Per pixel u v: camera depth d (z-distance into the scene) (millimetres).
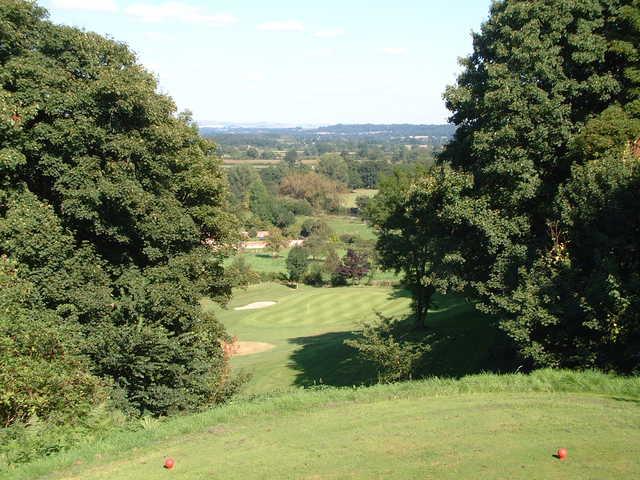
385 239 35875
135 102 17031
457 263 19328
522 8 18750
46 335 13023
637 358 13016
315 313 53625
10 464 9461
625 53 17938
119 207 16953
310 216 130250
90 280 16781
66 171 16453
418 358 21062
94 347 15070
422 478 7312
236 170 152000
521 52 18188
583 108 19078
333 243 90812
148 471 8633
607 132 16594
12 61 16062
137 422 12445
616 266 13859
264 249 98812
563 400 10625
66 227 17094
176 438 10328
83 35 17531
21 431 10406
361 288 64938
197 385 16625
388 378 20750
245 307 60375
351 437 9328
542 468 7316
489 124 18969
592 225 15227
